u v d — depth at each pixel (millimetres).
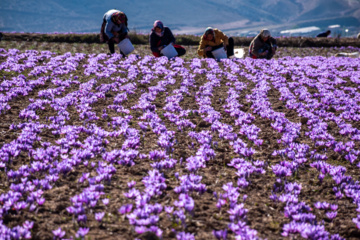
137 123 17000
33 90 21844
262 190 11328
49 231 8461
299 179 12320
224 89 24469
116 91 22594
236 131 16578
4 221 8680
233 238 8602
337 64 34938
